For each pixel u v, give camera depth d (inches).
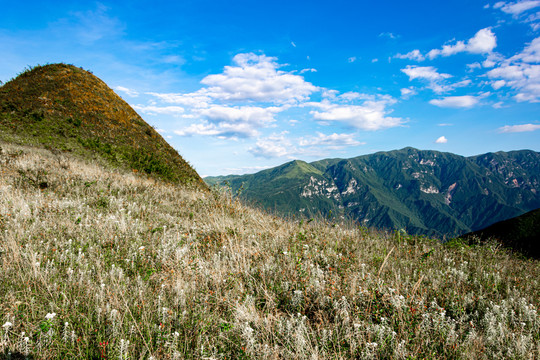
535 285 193.8
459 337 116.3
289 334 103.3
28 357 85.4
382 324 112.2
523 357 105.0
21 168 377.4
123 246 185.0
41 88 895.7
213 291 134.6
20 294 117.2
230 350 98.0
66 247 172.4
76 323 105.0
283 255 186.9
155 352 92.7
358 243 243.6
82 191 327.3
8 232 177.9
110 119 933.2
